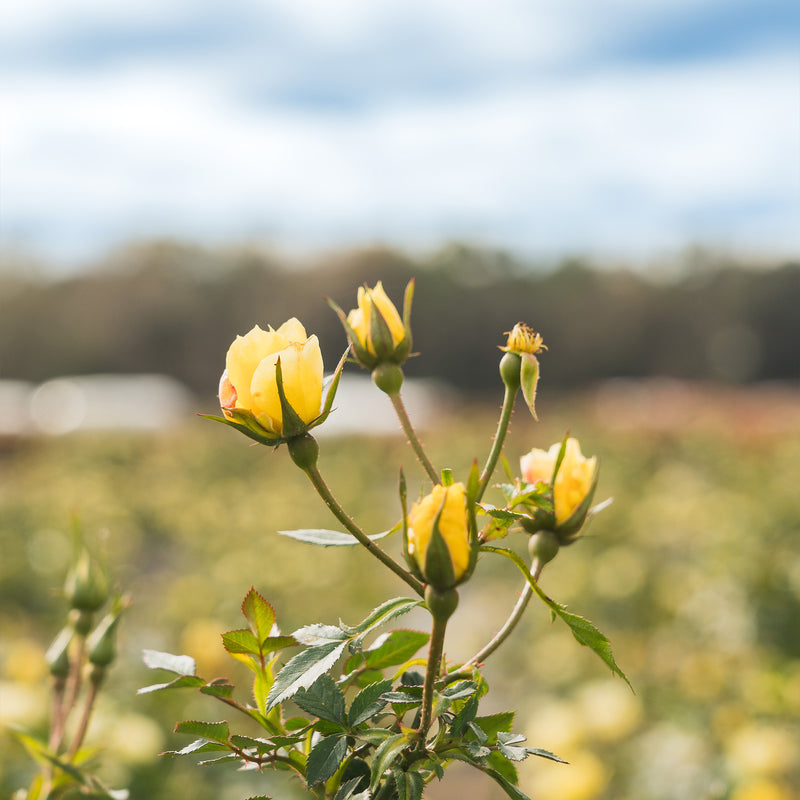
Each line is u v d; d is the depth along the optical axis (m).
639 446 10.38
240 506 6.84
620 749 2.35
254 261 29.72
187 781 2.14
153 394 18.12
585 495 0.72
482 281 30.69
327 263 29.56
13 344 28.55
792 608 3.40
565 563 4.68
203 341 29.06
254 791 2.16
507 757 0.59
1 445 11.90
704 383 31.38
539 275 31.53
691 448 10.07
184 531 6.10
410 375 29.77
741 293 31.75
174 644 3.14
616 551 4.63
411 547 0.58
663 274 32.53
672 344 31.56
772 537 4.31
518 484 0.72
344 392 15.72
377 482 9.34
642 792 2.20
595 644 0.59
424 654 0.87
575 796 2.12
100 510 6.41
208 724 0.61
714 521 4.82
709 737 2.34
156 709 2.36
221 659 2.46
